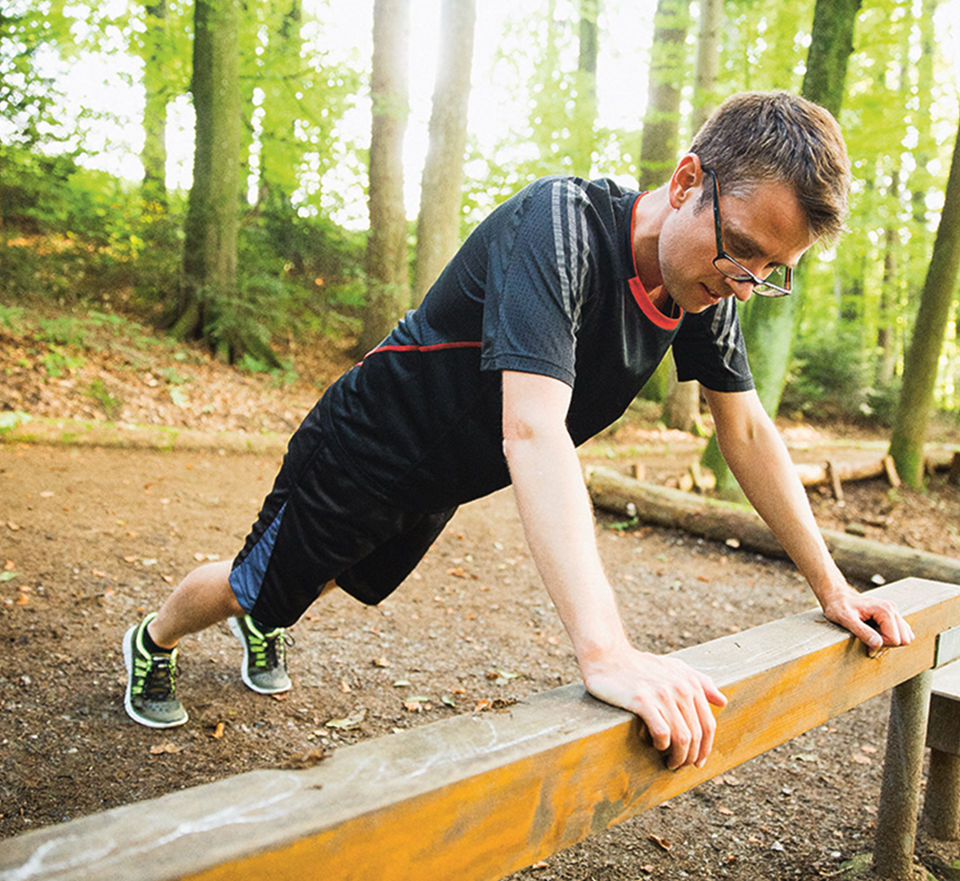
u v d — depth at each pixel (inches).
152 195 422.0
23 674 103.0
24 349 265.1
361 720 105.3
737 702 46.5
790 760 110.0
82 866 24.2
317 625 135.5
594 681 41.3
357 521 64.7
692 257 48.3
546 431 44.9
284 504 67.1
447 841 31.8
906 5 377.4
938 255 315.6
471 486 63.1
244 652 109.0
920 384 325.4
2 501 165.9
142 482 200.8
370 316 409.7
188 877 24.5
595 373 55.8
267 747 95.0
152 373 289.0
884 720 125.2
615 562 200.1
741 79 456.1
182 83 426.3
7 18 289.3
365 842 28.9
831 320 795.4
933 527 292.7
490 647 137.3
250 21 410.6
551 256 47.4
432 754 33.5
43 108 311.9
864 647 60.0
